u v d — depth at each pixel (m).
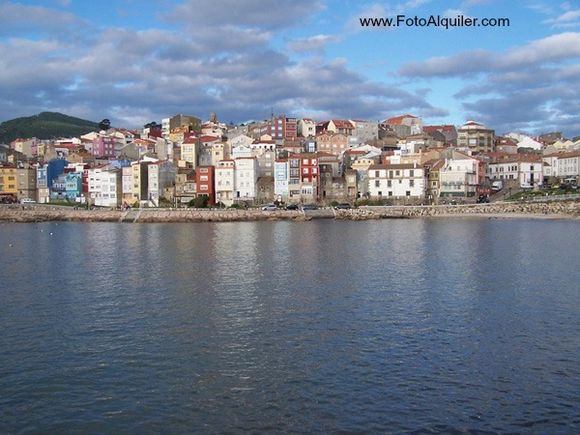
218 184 190.75
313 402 29.06
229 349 36.91
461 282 57.53
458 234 109.50
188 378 32.28
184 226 143.38
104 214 172.12
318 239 102.69
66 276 63.66
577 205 159.50
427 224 139.38
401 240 99.06
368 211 169.62
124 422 27.39
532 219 151.50
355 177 195.88
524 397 29.33
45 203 199.88
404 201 186.75
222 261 74.19
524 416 27.41
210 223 154.25
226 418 27.61
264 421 27.25
